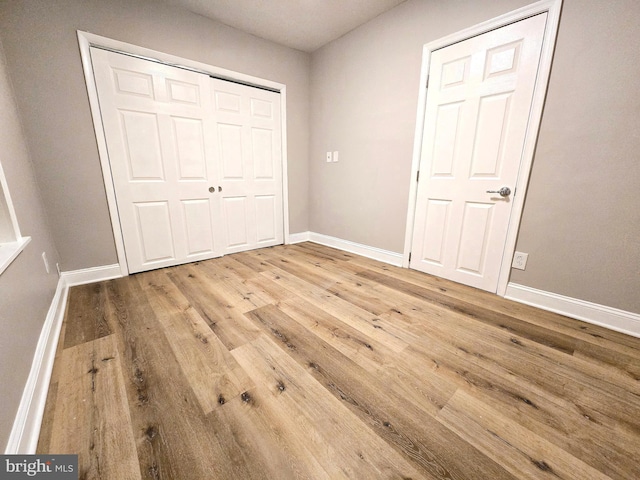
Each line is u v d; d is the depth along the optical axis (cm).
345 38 288
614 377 125
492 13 186
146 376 122
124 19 214
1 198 118
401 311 185
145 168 242
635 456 90
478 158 208
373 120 278
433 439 95
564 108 166
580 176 165
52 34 189
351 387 118
